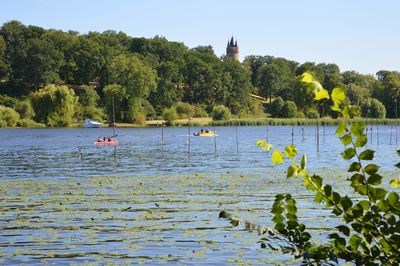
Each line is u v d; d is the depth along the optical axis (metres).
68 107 155.25
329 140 113.38
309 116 189.88
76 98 157.75
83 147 94.12
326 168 54.72
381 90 198.00
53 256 20.30
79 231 24.34
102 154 79.00
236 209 29.67
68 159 70.44
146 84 174.25
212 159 69.06
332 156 72.75
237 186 39.97
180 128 168.50
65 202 32.53
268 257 19.67
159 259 19.77
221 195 35.16
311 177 5.98
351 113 5.67
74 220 26.83
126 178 46.66
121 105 173.62
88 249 21.23
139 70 172.75
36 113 154.50
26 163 64.50
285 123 181.25
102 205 31.28
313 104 178.25
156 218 27.17
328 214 27.23
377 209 5.77
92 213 28.73
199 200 33.03
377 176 5.77
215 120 183.88
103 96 199.50
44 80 194.25
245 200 32.91
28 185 41.72
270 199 33.28
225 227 24.81
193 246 21.44
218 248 21.08
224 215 6.52
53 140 112.81
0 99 174.75
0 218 27.45
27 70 194.12
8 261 19.67
